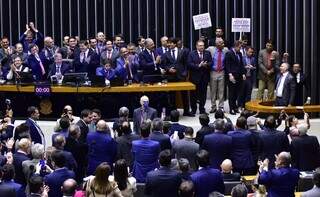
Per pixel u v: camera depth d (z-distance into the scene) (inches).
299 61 893.8
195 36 950.4
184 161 466.0
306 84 802.8
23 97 784.3
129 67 784.9
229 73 797.9
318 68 871.7
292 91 770.2
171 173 449.7
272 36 928.9
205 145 537.3
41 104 783.1
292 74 794.8
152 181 449.1
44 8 956.6
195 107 805.2
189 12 950.4
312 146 543.8
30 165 479.2
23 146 495.8
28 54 808.3
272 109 756.6
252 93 899.4
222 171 484.1
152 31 954.1
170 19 953.5
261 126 584.1
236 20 858.1
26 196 443.2
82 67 791.1
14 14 958.4
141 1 951.6
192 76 799.1
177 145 528.4
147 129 522.3
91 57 789.9
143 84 774.5
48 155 493.0
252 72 816.9
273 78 821.2
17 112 788.0
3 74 789.2
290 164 486.0
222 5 946.1
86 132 590.2
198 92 802.8
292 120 600.1
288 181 454.9
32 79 773.9
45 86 764.0
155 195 450.0
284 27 922.1
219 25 946.7
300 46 896.9
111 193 410.6
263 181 454.3
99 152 552.1
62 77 773.9
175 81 798.5
